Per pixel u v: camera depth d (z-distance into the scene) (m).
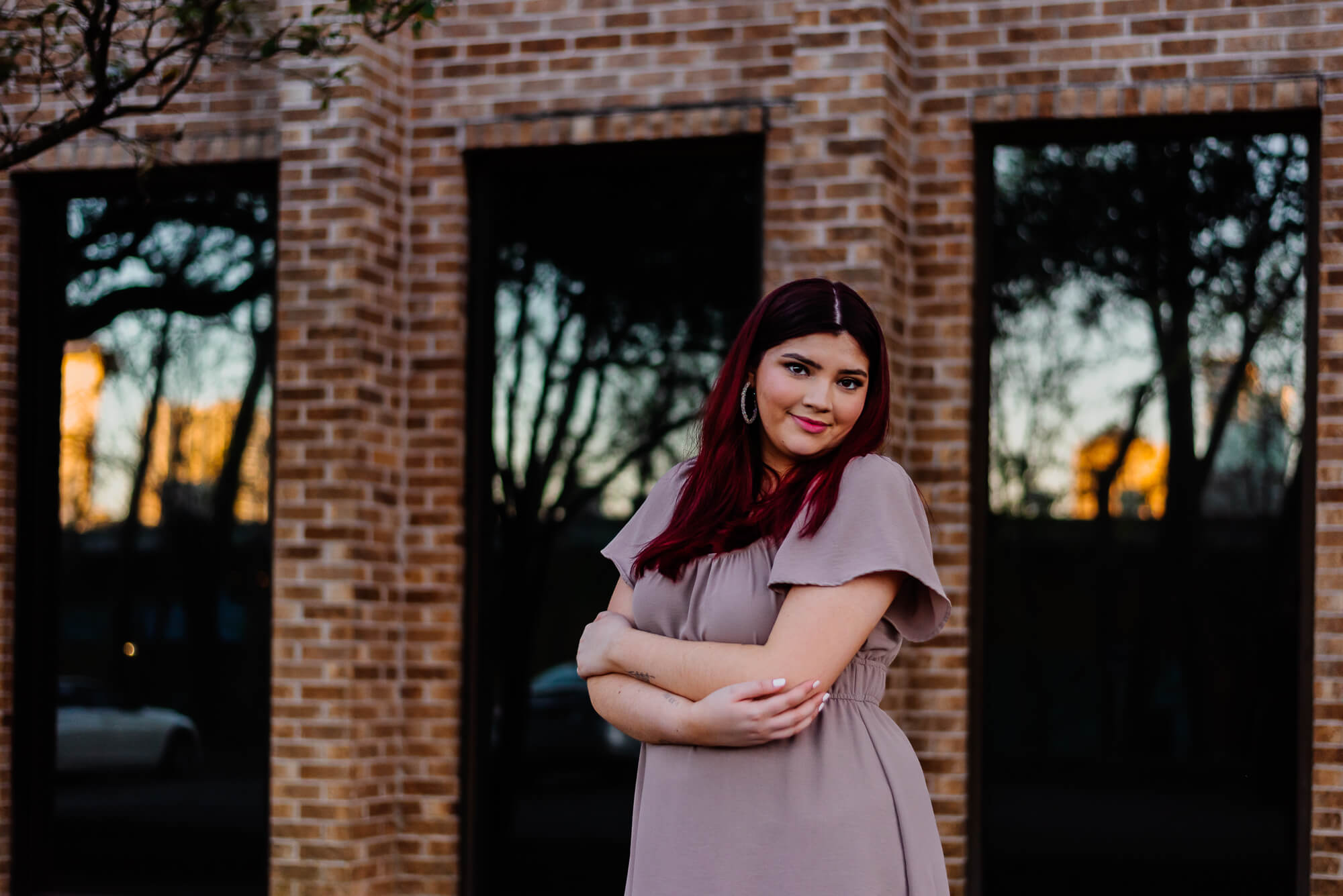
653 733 2.17
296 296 5.98
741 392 2.27
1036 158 5.84
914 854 2.14
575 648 6.14
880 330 2.23
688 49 5.99
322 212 5.97
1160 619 5.63
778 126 5.85
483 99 6.21
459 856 6.09
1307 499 5.47
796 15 5.64
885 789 2.15
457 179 6.25
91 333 6.70
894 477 2.18
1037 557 5.76
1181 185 5.72
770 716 2.07
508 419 6.27
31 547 6.64
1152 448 5.68
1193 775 5.56
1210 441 5.64
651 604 2.26
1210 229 5.68
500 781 6.16
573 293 6.26
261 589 6.44
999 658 5.75
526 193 6.32
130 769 6.50
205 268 6.58
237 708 6.42
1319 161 5.52
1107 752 5.64
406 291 6.27
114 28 6.28
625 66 6.06
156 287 6.64
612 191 6.23
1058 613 5.72
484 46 6.22
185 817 6.43
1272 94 5.46
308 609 5.91
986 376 5.82
